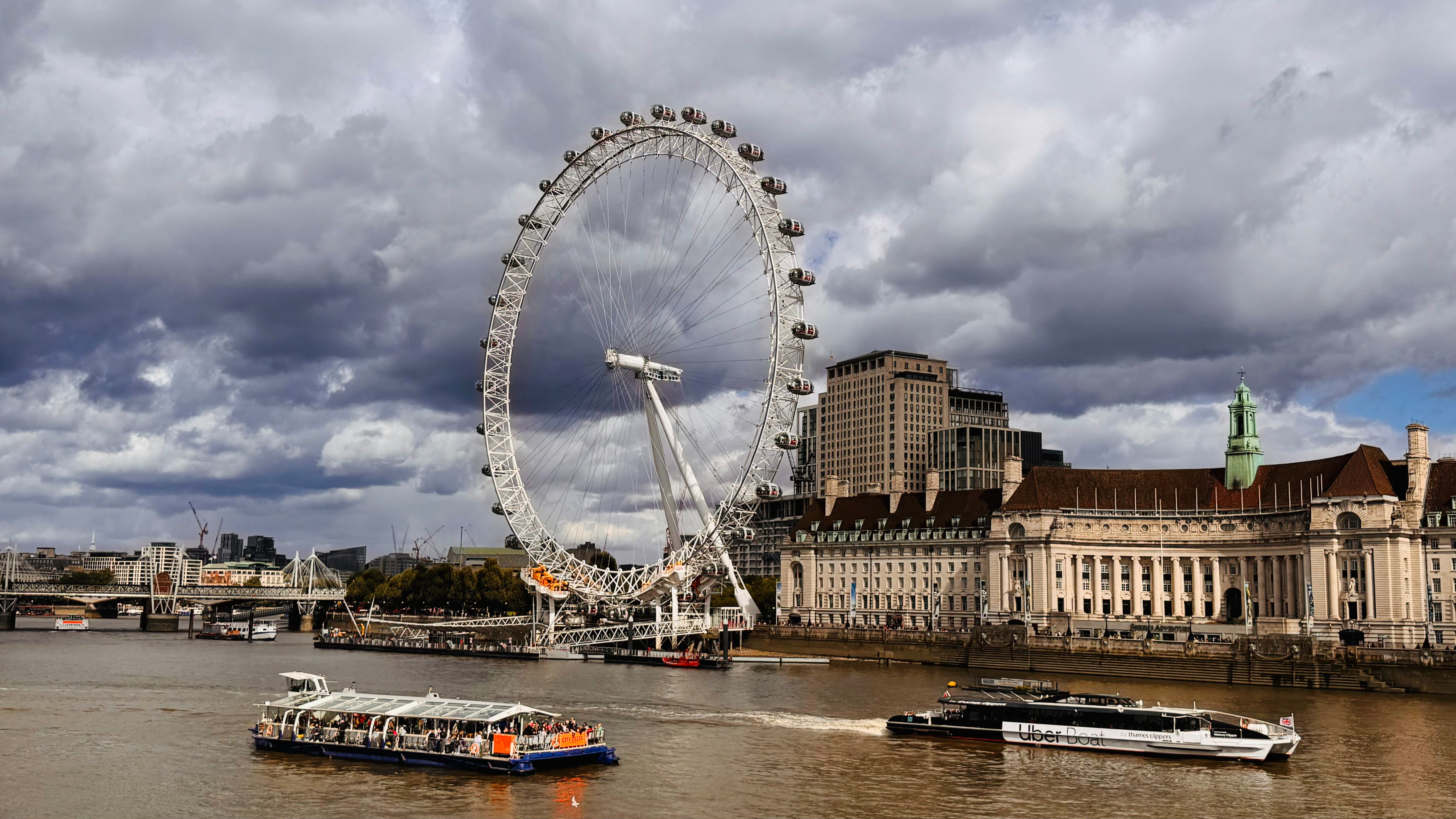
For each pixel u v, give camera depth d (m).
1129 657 189.88
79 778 99.75
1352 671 169.00
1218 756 111.31
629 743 116.12
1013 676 192.62
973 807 92.62
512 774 100.75
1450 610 199.38
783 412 194.12
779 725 128.62
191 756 108.75
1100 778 103.38
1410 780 103.38
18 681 170.75
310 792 94.69
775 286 191.38
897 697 155.50
